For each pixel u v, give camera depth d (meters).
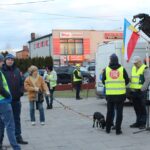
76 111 18.75
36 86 14.38
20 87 11.16
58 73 37.91
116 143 11.07
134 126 13.43
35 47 86.00
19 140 11.38
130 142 11.15
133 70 13.28
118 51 19.39
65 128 13.84
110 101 12.36
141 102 13.11
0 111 9.53
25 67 45.12
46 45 79.62
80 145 10.99
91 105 21.23
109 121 12.56
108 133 12.59
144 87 12.61
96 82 21.81
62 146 10.96
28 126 14.48
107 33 78.44
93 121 14.24
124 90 12.34
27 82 14.44
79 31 77.31
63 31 76.62
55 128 13.91
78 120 15.70
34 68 14.25
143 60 18.95
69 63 76.38
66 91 32.16
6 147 10.97
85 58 77.44
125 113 17.23
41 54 82.62
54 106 21.28
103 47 20.67
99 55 21.27
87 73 37.41
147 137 11.79
